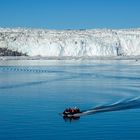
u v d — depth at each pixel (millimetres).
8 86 118125
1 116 69812
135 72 175500
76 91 105188
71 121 65688
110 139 54969
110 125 62594
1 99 90125
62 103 83562
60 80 138750
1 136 56562
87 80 138250
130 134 57375
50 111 74312
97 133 58062
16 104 82625
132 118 67000
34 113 72312
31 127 61500
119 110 74062
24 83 127250
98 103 82250
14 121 65812
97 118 67438
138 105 79000
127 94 96250
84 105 80062
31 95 97000
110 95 95125
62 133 58094
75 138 55688
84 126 62250
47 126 62281
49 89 110250
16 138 55562
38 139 55156
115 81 133375
